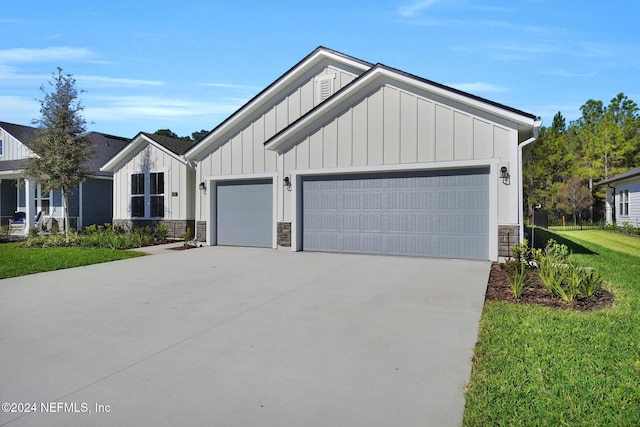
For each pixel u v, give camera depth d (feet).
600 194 93.50
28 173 47.70
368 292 21.15
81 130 47.80
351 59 38.75
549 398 9.78
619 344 13.35
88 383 11.10
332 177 36.35
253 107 41.63
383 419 9.07
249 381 11.11
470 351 13.07
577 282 19.27
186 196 49.06
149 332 15.39
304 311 17.89
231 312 17.95
